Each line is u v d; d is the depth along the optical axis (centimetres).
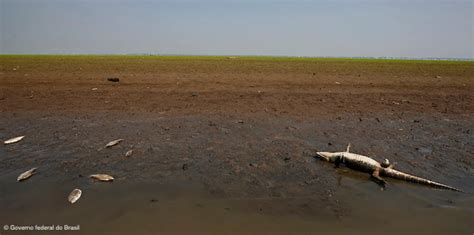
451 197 582
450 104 1388
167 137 886
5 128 940
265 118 1108
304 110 1231
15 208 520
